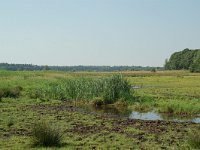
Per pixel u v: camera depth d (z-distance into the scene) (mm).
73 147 17469
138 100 43000
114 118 29375
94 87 43594
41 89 51000
